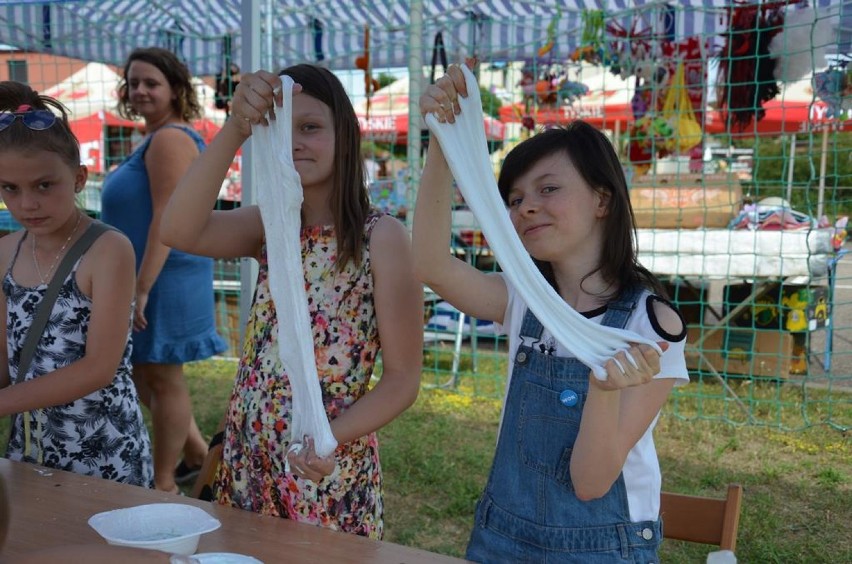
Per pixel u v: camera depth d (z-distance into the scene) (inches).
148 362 117.8
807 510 128.7
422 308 64.3
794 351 217.5
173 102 124.5
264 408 62.6
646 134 220.5
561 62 242.7
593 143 53.1
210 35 279.0
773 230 198.7
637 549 51.4
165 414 122.5
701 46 210.7
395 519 127.4
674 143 217.5
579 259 55.4
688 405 194.2
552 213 52.1
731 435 170.2
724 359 216.7
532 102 248.2
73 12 260.5
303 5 252.8
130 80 122.3
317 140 61.3
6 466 63.8
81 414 73.7
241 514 54.5
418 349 63.7
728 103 203.2
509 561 54.0
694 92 216.5
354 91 275.3
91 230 71.8
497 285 59.5
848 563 110.3
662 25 212.4
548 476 53.1
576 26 241.3
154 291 117.2
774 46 193.6
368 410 60.6
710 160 258.2
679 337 50.7
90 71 348.5
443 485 139.6
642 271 55.5
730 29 193.0
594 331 42.3
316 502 61.3
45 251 72.4
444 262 55.7
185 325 120.3
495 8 239.6
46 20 261.4
